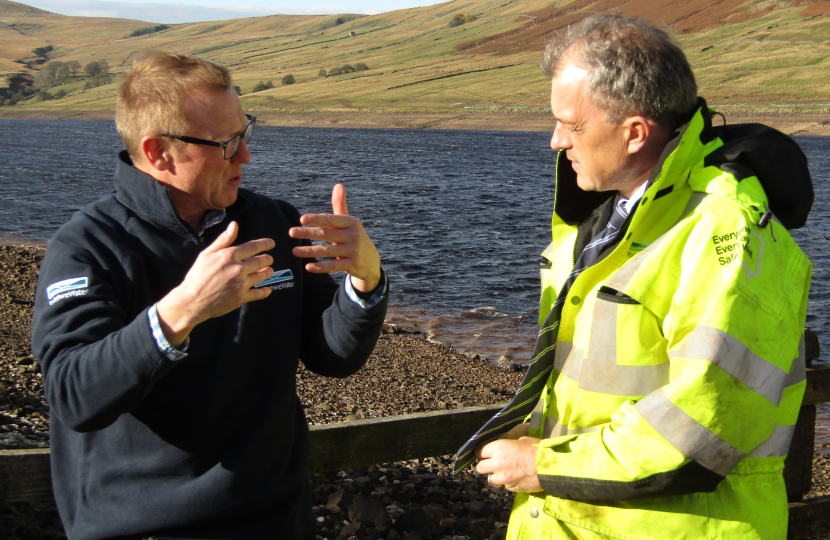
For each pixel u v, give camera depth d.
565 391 1.77
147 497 1.71
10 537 2.66
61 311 1.63
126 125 1.79
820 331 11.19
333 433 2.73
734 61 110.31
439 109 107.25
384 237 18.97
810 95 88.75
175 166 1.77
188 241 1.80
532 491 1.76
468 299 12.90
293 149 56.72
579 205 2.07
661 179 1.59
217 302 1.47
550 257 2.13
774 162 1.62
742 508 1.61
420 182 33.47
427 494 3.80
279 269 1.92
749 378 1.49
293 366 1.89
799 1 134.62
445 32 191.00
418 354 8.77
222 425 1.75
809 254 17.25
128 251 1.73
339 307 1.86
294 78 150.50
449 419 2.94
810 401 2.48
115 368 1.48
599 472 1.56
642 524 1.64
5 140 63.19
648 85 1.60
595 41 1.66
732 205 1.56
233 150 1.80
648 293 1.62
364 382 6.97
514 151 57.16
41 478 2.32
